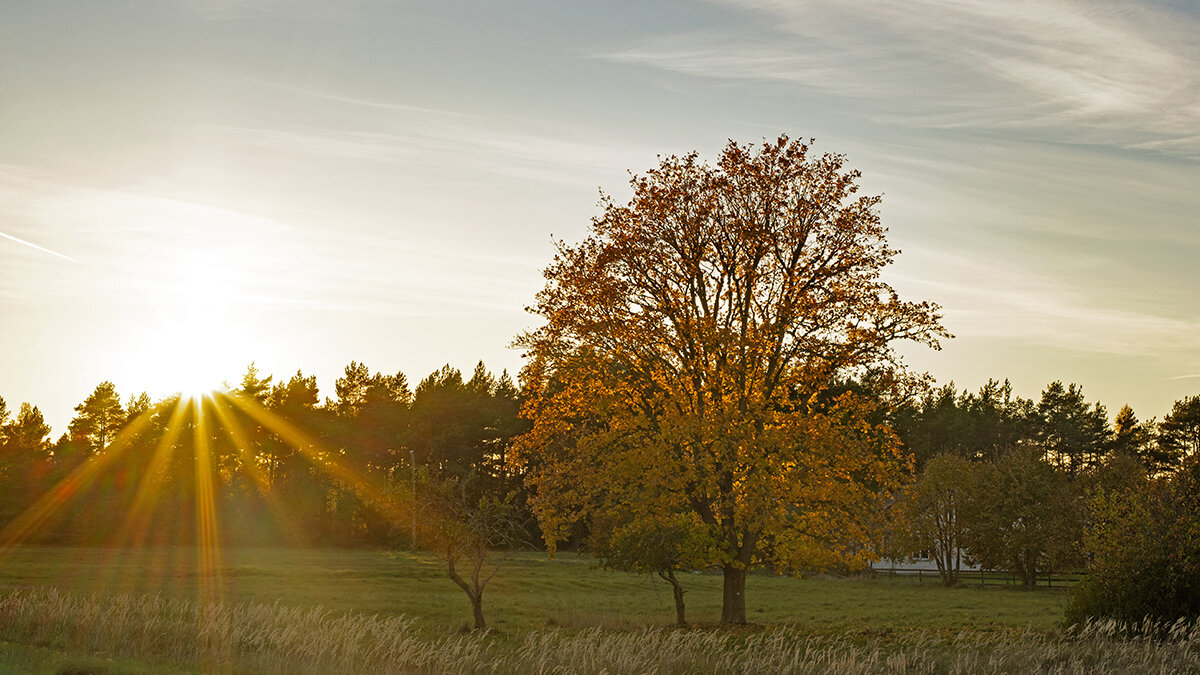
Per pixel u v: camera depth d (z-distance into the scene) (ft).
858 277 93.35
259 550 266.57
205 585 151.53
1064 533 207.00
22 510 282.97
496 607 134.21
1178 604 83.46
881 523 92.79
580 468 93.45
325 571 182.80
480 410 317.01
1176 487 89.76
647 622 109.40
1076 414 395.75
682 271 95.76
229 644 64.59
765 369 94.84
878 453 92.17
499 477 311.88
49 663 54.39
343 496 304.50
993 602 166.09
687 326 91.09
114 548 263.70
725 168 96.02
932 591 199.93
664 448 89.40
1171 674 64.03
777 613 140.77
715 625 97.40
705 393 92.38
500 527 102.17
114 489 300.81
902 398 93.30
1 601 77.51
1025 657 68.44
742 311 95.66
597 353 94.68
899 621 123.24
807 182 95.09
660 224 95.25
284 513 308.60
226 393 330.95
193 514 305.32
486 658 63.93
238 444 324.60
